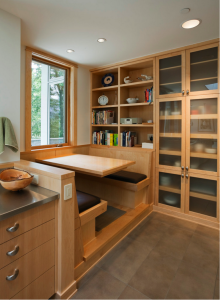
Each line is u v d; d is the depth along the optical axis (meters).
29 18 1.91
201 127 2.54
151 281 1.63
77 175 3.27
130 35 2.26
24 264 1.21
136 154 3.06
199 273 1.73
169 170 2.83
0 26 1.75
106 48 2.63
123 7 1.74
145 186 2.80
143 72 3.28
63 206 1.39
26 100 2.59
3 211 1.08
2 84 1.79
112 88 3.36
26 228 1.21
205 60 2.44
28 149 2.64
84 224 1.83
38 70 3.25
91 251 1.76
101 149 3.48
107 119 3.45
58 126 3.33
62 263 1.41
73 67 3.23
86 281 1.62
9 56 1.83
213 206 2.53
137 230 2.45
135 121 3.12
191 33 2.22
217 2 1.67
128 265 1.82
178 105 2.70
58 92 3.32
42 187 1.50
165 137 2.84
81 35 2.26
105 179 2.88
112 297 1.47
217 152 2.44
